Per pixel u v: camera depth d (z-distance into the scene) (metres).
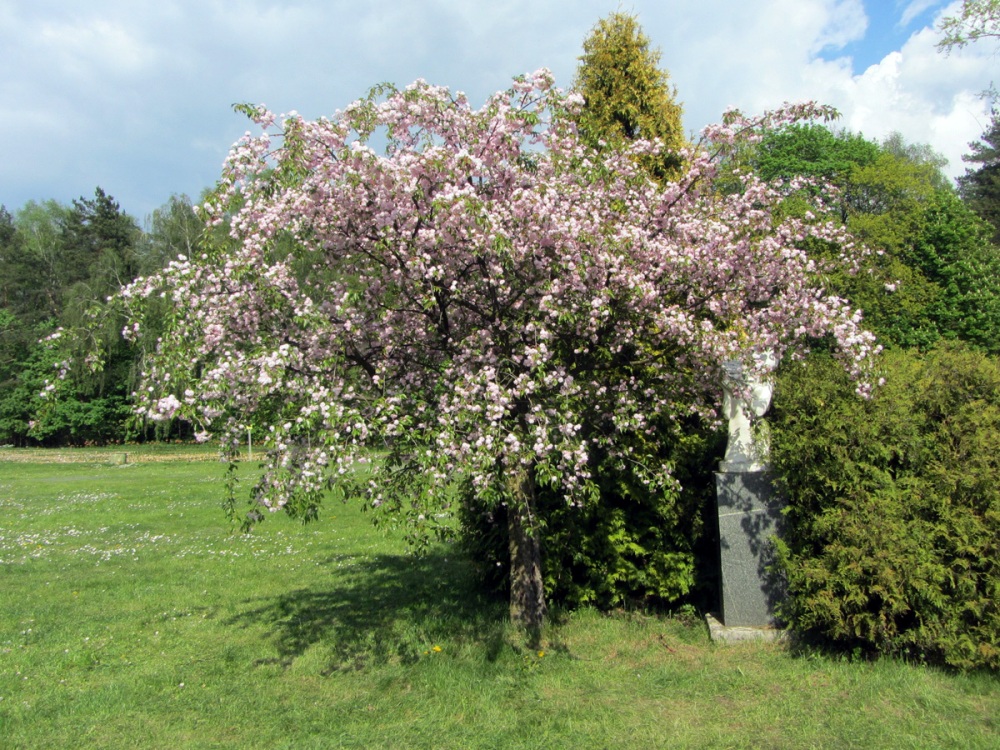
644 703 4.27
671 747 3.70
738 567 5.27
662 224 5.25
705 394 5.60
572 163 4.96
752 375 5.15
